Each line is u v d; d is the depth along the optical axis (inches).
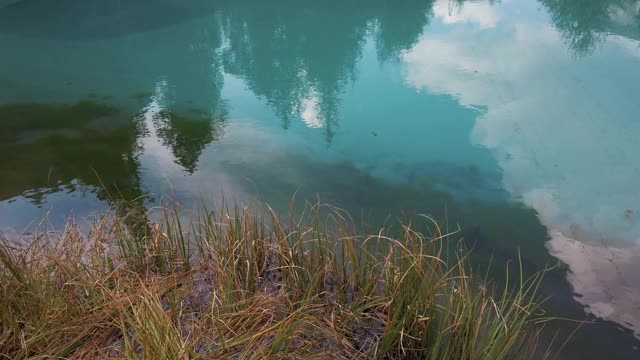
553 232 187.5
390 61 398.0
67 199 191.3
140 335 92.8
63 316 107.3
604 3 527.5
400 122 293.6
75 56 393.4
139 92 328.8
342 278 127.4
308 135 274.1
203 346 99.0
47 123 272.2
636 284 156.2
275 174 226.8
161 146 250.8
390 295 114.0
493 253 170.7
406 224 187.2
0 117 277.6
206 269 131.6
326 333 107.2
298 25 485.4
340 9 532.4
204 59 398.9
